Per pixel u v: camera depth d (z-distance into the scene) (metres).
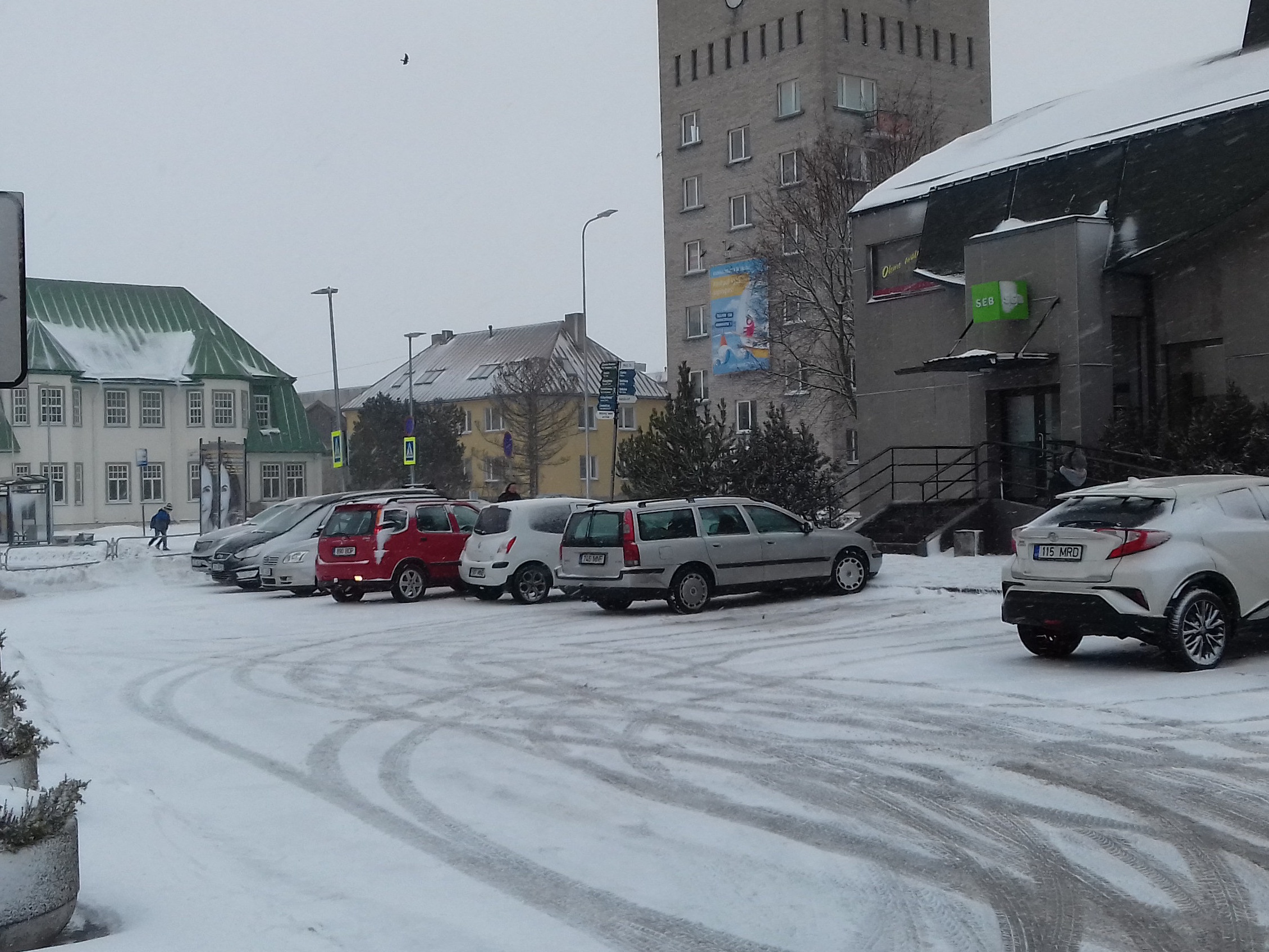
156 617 21.55
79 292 73.81
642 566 18.27
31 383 67.81
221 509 41.88
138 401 71.44
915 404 27.86
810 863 6.51
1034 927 5.49
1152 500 11.98
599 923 5.66
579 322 88.12
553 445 76.06
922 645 14.27
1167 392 24.22
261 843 7.15
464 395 86.31
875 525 25.23
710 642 15.25
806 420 50.47
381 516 22.61
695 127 60.38
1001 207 26.06
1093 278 23.62
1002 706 10.48
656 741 9.66
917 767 8.51
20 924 5.12
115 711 11.98
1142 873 6.18
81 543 42.81
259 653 15.95
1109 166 24.34
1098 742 9.01
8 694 6.88
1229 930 5.39
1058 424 24.77
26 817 5.25
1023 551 12.38
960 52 58.88
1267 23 26.61
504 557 21.20
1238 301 22.81
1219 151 22.66
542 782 8.47
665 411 27.22
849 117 55.34
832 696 11.30
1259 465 20.17
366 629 18.41
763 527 19.14
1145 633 11.56
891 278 29.16
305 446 76.38
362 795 8.26
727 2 58.47
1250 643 13.35
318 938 5.24
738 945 5.37
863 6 55.94
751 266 49.16
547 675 13.16
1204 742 8.91
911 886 6.10
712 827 7.25
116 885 6.03
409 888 6.21
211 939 5.21
